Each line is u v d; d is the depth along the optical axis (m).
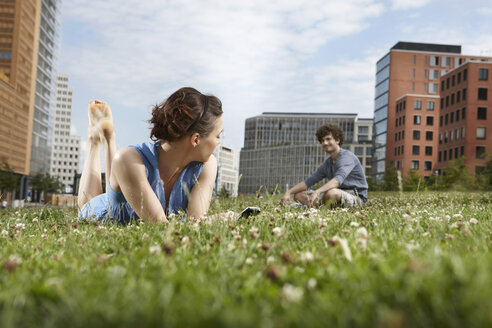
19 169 75.38
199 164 3.83
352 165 7.10
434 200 8.23
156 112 3.52
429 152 95.31
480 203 7.48
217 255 1.96
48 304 1.24
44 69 87.06
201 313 1.08
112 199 3.92
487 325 0.96
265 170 161.50
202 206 3.82
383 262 1.47
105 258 1.92
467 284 1.16
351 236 2.31
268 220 3.29
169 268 1.66
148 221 3.25
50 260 1.99
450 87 77.25
